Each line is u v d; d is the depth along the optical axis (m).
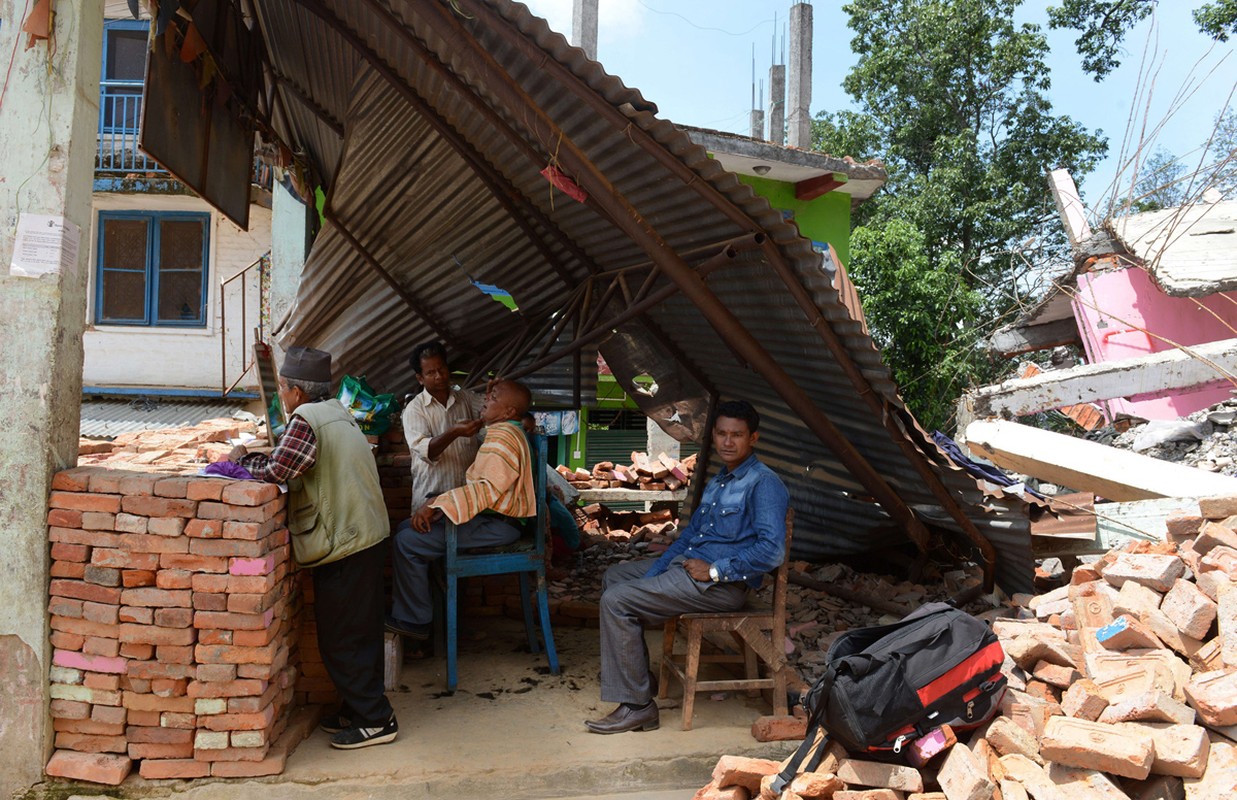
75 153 3.92
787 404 5.89
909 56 20.92
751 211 4.39
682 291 5.12
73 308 3.97
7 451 3.78
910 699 3.45
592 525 8.98
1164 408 11.68
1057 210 14.55
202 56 5.19
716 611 4.48
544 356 7.05
